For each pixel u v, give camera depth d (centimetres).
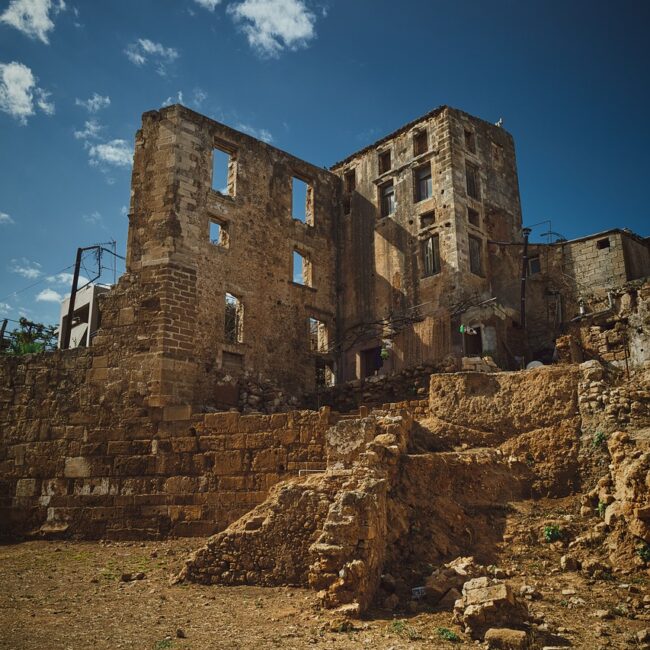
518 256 2909
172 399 2152
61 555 1714
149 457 1950
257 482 1769
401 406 1870
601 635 920
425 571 1197
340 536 1127
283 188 2925
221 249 2545
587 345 2362
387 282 2905
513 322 2688
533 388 1639
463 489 1447
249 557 1299
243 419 1844
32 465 2078
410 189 2916
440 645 893
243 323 2586
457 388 1736
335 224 3183
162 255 2334
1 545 1933
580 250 2733
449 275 2664
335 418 1756
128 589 1290
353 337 2959
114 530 1911
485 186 2945
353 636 938
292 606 1107
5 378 2198
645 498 1192
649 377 1616
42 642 936
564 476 1473
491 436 1634
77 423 2092
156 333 2216
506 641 876
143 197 2442
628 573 1141
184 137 2512
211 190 2564
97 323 3403
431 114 2920
